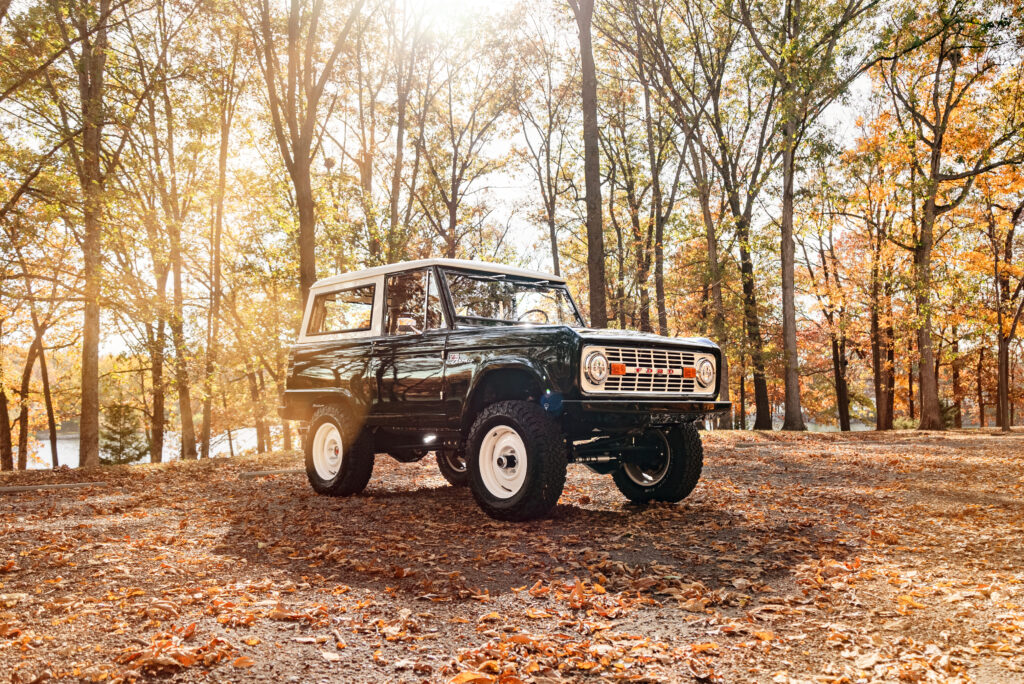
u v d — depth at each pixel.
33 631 3.28
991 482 8.71
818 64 22.16
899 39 22.19
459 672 2.86
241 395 25.59
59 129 15.40
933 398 23.86
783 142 23.19
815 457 12.33
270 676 2.78
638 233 31.50
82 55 15.79
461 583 4.19
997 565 4.61
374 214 23.34
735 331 26.03
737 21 23.47
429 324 6.73
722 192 29.31
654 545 5.15
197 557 4.82
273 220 24.47
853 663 3.00
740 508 6.75
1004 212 28.11
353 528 5.83
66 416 28.47
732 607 3.75
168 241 17.14
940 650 3.15
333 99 24.94
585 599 3.82
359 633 3.32
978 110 24.78
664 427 6.61
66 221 14.98
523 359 5.77
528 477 5.71
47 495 8.57
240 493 8.38
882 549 5.08
